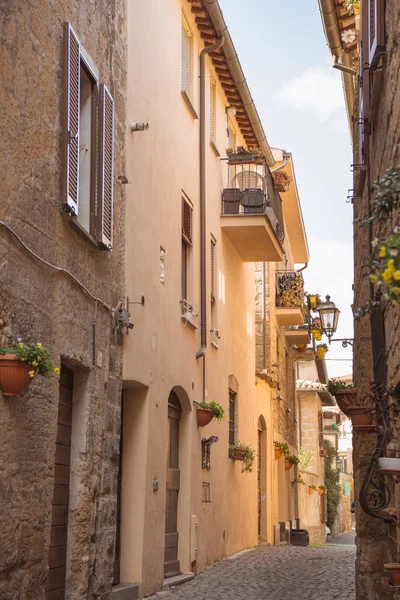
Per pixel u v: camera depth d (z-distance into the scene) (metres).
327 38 14.29
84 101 10.53
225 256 19.66
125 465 12.61
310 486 36.41
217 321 18.39
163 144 14.32
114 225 11.42
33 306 8.43
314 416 39.84
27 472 8.16
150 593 12.52
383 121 8.48
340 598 12.12
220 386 18.47
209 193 18.16
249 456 19.86
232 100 20.20
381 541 10.88
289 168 26.02
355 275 13.20
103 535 10.60
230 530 19.02
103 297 10.85
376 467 9.29
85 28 10.36
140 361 12.41
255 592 12.78
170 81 14.98
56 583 9.38
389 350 8.40
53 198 9.04
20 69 8.21
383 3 8.41
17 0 8.14
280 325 28.44
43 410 8.61
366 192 11.19
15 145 8.07
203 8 16.56
